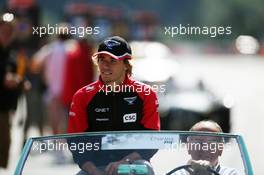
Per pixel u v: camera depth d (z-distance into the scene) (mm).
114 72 19938
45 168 27938
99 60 19984
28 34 48375
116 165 17766
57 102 44469
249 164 17500
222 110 51625
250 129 61969
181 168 17750
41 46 49406
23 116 45062
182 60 183250
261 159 45562
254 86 111500
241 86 111000
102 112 20141
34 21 49875
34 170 19578
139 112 20156
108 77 19984
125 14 139000
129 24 147000
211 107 51312
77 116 20219
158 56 58312
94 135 18078
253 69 165125
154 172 17719
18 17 48156
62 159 19234
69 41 44500
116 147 17953
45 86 46281
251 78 131125
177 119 50969
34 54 48625
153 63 55125
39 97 46875
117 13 118375
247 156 17594
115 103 20109
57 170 27797
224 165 17672
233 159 17641
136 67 53781
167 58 58094
